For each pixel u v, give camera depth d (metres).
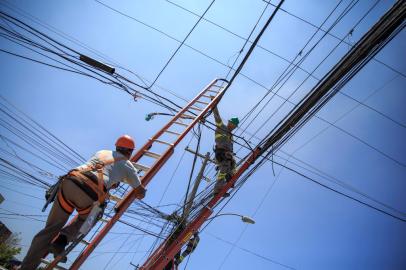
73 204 4.57
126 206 5.90
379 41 4.99
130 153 5.33
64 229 4.64
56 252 4.56
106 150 5.12
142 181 6.79
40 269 5.41
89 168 4.69
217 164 10.21
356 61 5.31
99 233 5.64
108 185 4.76
